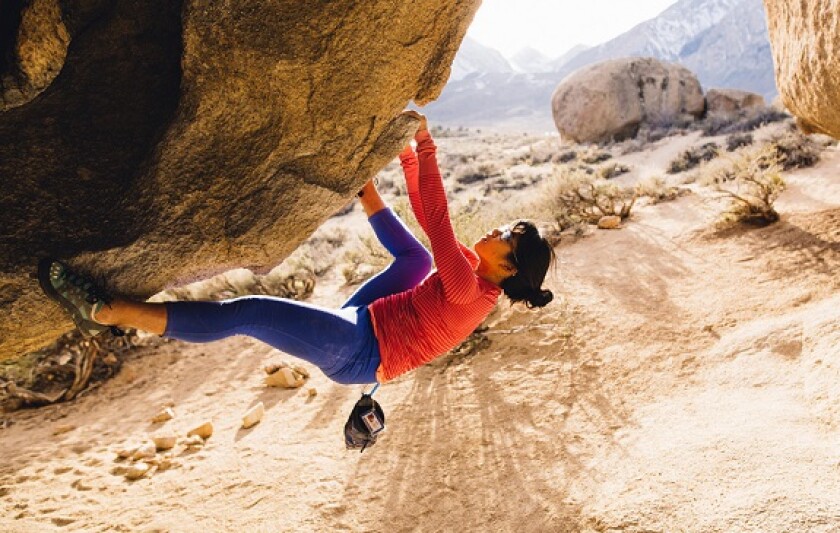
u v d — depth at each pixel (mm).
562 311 6781
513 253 2783
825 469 3480
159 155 2311
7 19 2723
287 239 2584
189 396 7203
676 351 5645
